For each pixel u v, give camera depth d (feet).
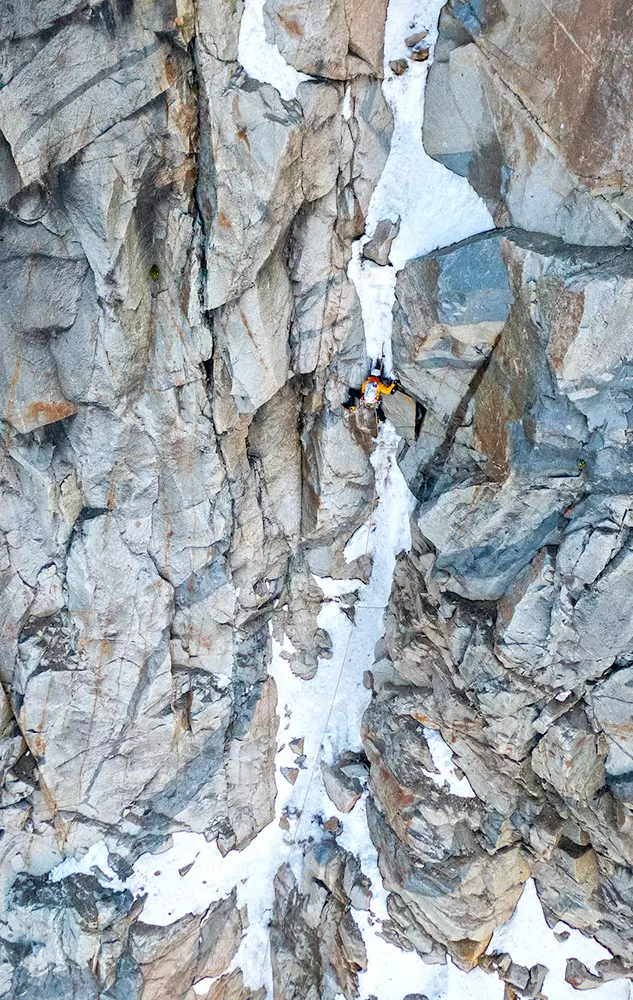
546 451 39.99
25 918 49.98
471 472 44.45
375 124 42.96
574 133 36.24
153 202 39.81
